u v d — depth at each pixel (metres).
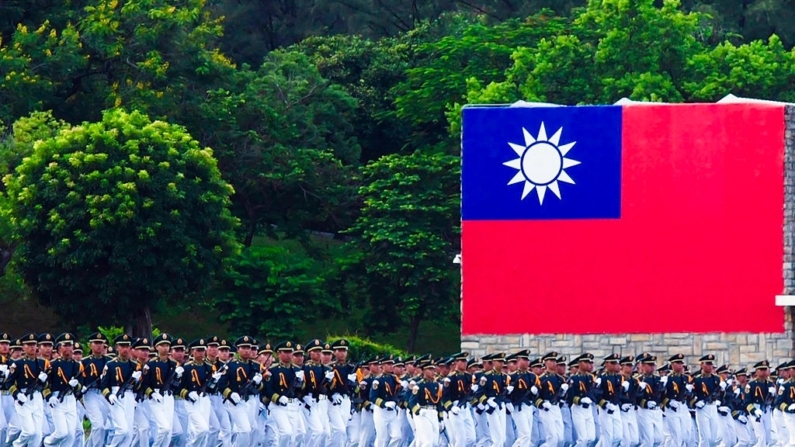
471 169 46.25
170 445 31.92
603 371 37.69
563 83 65.88
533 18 76.44
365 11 91.75
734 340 45.62
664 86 63.56
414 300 63.81
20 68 63.62
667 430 37.81
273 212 72.06
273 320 62.91
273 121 70.94
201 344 32.38
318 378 33.50
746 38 83.44
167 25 67.06
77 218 53.47
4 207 54.50
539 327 45.97
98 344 31.56
